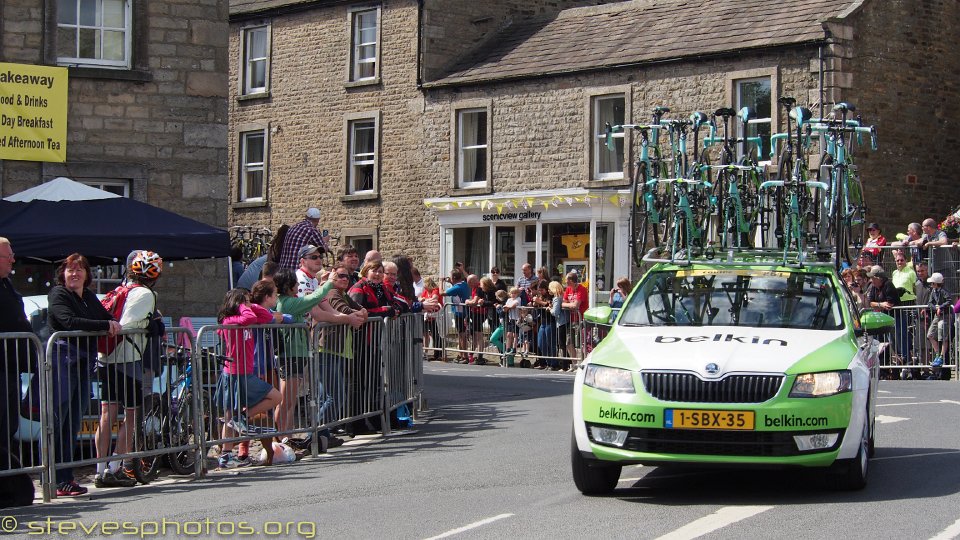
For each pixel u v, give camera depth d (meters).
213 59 20.41
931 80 30.55
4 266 10.86
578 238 32.56
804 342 10.14
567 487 10.66
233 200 40.25
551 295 26.72
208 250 15.86
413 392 16.41
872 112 29.22
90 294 11.34
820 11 29.61
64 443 11.06
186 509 10.09
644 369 9.80
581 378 10.21
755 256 12.13
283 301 13.63
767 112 29.33
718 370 9.62
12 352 10.56
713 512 9.32
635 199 13.58
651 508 9.59
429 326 29.12
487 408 17.48
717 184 13.36
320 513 9.71
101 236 15.23
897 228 29.78
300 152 38.69
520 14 37.50
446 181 35.38
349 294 15.26
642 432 9.68
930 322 22.28
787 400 9.52
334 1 37.69
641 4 33.94
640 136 15.44
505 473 11.51
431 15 35.94
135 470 11.58
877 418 14.90
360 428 15.14
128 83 19.86
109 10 19.97
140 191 19.91
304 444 13.60
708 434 9.55
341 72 37.69
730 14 31.41
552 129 33.19
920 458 11.79
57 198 15.72
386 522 9.25
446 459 12.60
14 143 19.12
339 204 37.72
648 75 31.25
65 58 19.70
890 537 8.30
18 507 10.45
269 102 39.44
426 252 35.81
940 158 30.75
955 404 16.47
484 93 34.59
